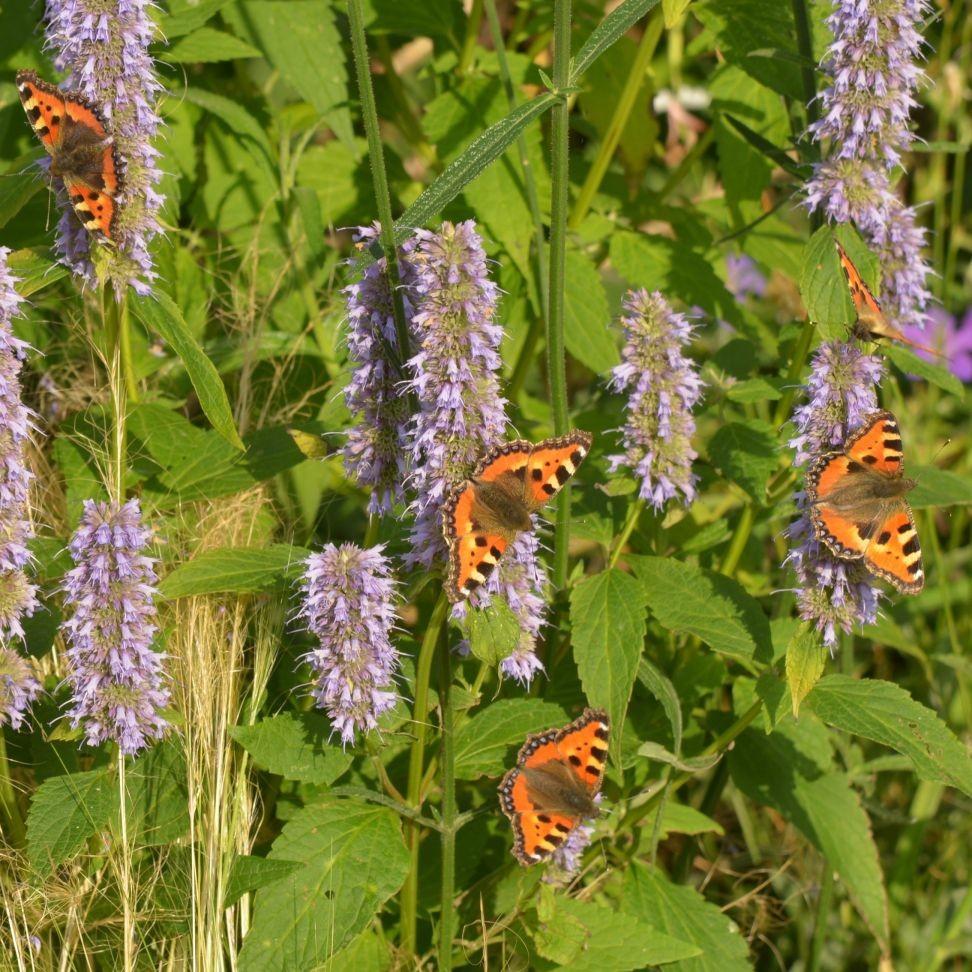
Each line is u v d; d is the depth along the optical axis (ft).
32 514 23.70
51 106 18.22
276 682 22.35
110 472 20.52
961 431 37.17
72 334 26.35
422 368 16.43
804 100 23.36
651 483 20.53
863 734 18.26
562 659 23.59
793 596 25.53
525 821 17.83
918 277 22.50
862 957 27.14
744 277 35.73
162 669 18.94
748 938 24.85
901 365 22.59
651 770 22.90
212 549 21.86
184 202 28.99
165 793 19.89
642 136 30.58
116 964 19.51
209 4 24.32
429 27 28.45
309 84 27.04
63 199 18.97
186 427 22.98
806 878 27.22
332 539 26.78
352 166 29.81
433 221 27.04
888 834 29.22
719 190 37.29
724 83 28.14
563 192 19.35
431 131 27.27
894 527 17.35
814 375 18.34
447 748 18.47
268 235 28.68
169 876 19.80
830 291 19.98
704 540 23.70
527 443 16.69
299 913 17.40
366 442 18.56
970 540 36.35
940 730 18.26
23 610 18.83
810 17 24.66
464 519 16.08
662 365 19.89
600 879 22.43
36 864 17.88
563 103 18.89
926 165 38.52
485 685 22.59
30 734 20.48
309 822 18.22
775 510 22.95
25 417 17.40
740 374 23.45
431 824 18.79
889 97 19.66
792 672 18.28
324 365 28.17
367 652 17.10
